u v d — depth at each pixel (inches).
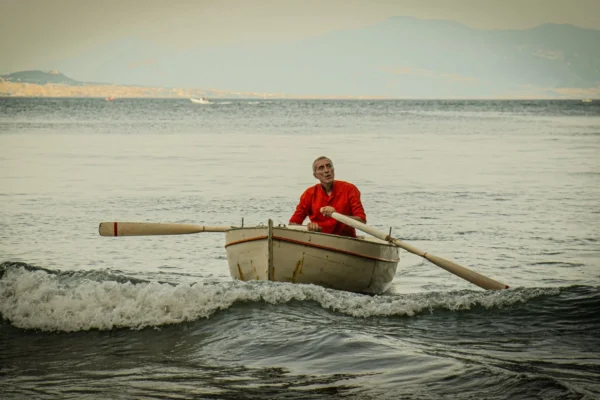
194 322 648.4
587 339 605.6
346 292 760.3
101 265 954.7
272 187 1760.6
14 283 698.8
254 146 3206.2
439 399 448.8
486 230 1216.8
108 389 486.0
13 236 1153.4
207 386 488.1
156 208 1421.0
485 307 700.7
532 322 657.0
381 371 507.8
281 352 561.6
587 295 732.0
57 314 649.6
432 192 1696.6
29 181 1876.2
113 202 1507.1
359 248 820.0
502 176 2041.1
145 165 2306.8
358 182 1891.0
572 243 1111.0
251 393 471.2
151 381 501.4
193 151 2910.9
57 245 1091.3
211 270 937.5
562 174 2097.7
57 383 500.4
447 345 585.3
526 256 1021.8
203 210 1395.2
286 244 799.1
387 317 673.6
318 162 869.2
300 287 724.0
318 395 463.2
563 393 445.4
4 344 593.0
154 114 7726.4
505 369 508.4
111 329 631.8
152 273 906.7
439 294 745.0
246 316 657.6
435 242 1122.7
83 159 2516.0
